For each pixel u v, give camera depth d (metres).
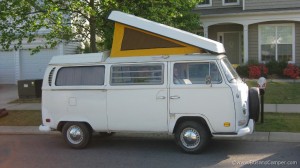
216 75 8.18
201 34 23.98
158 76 8.54
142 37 8.79
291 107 13.24
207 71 8.25
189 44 8.45
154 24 8.70
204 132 8.30
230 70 8.52
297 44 21.92
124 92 8.71
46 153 8.95
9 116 13.80
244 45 22.27
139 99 8.60
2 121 13.06
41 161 8.23
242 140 9.58
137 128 8.68
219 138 9.80
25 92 17.61
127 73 8.77
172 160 8.03
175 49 8.59
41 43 22.52
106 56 9.17
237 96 8.05
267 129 10.39
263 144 9.18
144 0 13.27
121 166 7.68
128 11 12.73
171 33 8.54
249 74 21.11
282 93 15.88
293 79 20.39
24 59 23.36
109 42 13.95
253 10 22.09
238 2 23.72
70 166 7.78
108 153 8.81
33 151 9.18
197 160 7.96
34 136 11.08
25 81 17.58
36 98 17.55
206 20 22.62
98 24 13.51
